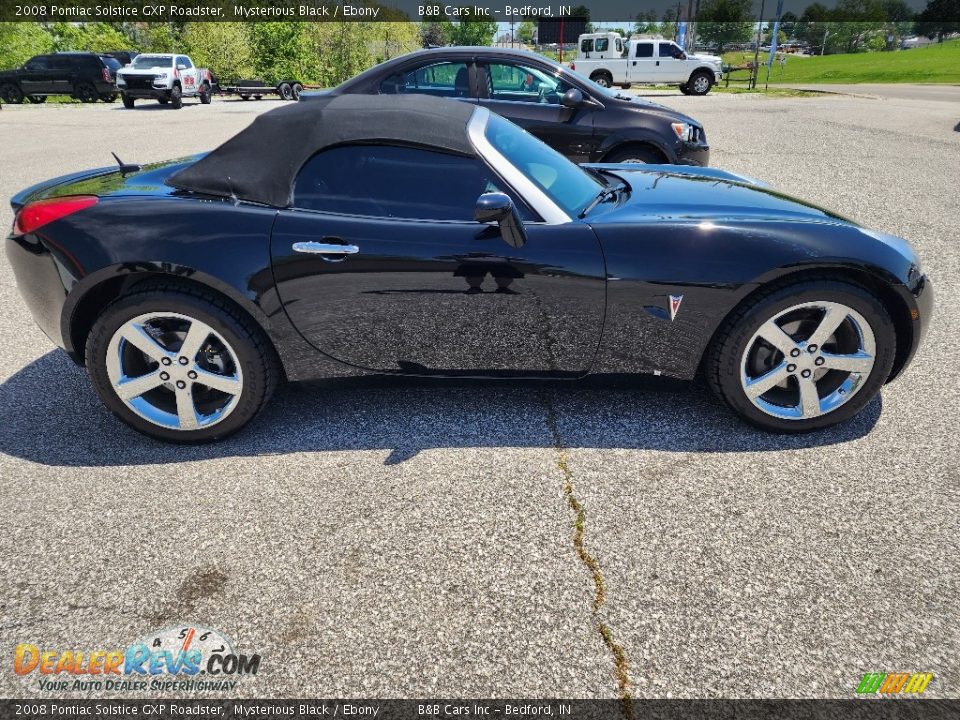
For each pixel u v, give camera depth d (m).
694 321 2.60
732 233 2.57
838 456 2.65
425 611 1.94
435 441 2.80
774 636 1.84
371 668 1.77
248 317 2.64
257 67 36.41
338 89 6.41
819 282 2.54
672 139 6.40
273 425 2.95
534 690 1.70
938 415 2.93
